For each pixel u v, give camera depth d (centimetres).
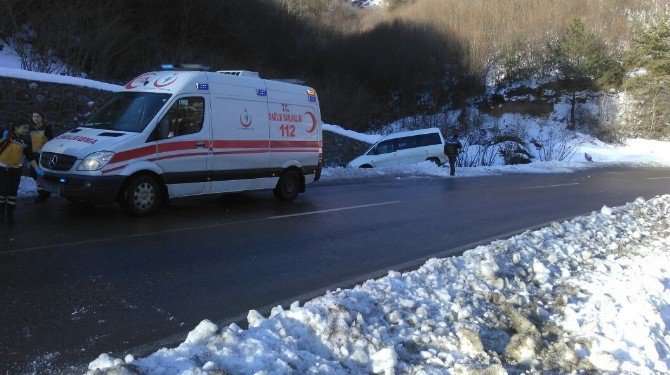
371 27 5588
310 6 5494
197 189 1014
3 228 812
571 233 852
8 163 821
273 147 1156
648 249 769
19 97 1345
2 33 2086
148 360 351
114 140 904
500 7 5572
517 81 5000
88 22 2297
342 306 445
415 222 1062
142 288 587
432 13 5488
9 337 447
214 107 1030
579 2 5753
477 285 559
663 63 4547
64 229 829
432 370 371
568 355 409
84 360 414
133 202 927
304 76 4072
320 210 1145
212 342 377
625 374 381
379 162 2322
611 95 4828
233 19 3544
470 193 1573
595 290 562
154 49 2700
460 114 4469
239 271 672
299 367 359
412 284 545
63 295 550
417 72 4700
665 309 512
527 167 2775
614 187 1900
